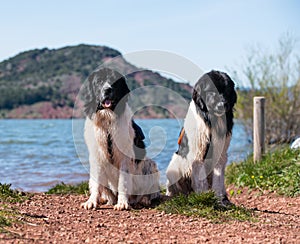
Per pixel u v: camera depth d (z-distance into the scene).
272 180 5.56
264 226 4.29
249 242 3.90
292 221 4.51
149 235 4.04
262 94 9.28
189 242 3.90
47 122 40.53
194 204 4.65
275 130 9.12
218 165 4.84
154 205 4.93
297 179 5.41
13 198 4.78
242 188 5.70
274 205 5.13
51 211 4.51
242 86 9.28
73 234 3.97
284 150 6.12
